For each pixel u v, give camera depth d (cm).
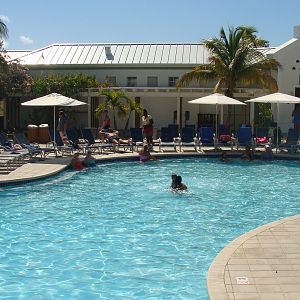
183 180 1841
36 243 1033
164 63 4062
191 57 4153
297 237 912
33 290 791
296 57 3756
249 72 3216
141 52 4262
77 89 3681
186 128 2670
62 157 2242
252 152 2438
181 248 1006
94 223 1198
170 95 3616
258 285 684
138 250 991
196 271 873
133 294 776
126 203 1427
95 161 2189
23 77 3606
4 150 2077
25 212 1305
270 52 3769
